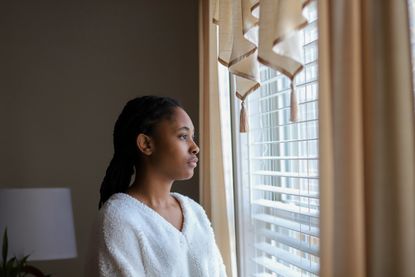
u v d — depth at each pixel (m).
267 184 1.69
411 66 0.76
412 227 0.75
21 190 1.67
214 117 1.66
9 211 1.65
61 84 2.18
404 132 0.75
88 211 2.18
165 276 1.19
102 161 2.20
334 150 0.84
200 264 1.27
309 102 1.29
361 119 0.81
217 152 1.65
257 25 1.19
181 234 1.26
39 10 2.17
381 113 0.78
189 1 2.26
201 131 1.79
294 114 0.98
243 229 1.72
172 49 2.25
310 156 1.37
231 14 1.39
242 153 1.73
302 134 1.45
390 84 0.77
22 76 2.15
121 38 2.22
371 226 0.79
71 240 1.75
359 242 0.81
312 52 1.33
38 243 1.66
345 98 0.82
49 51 2.17
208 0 1.74
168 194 1.33
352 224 0.81
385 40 0.78
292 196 1.54
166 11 2.25
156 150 1.28
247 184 1.73
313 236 1.31
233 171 1.75
